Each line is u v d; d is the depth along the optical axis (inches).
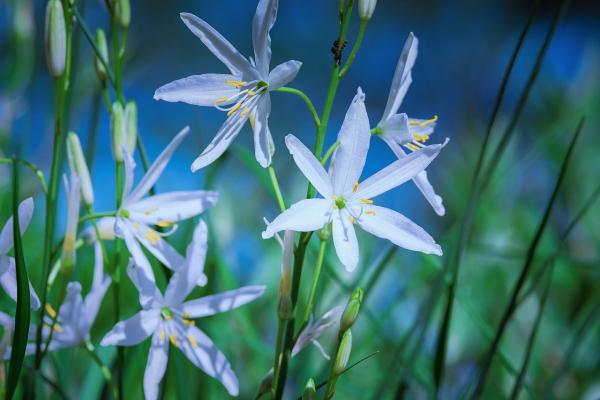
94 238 14.8
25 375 15.3
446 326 14.9
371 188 13.7
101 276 14.4
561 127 21.9
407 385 15.1
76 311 14.4
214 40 13.7
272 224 13.2
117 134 14.5
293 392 17.5
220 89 13.9
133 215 14.4
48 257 14.1
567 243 22.7
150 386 14.1
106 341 14.0
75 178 13.8
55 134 14.2
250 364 19.5
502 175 20.8
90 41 14.5
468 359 20.4
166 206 14.5
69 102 15.0
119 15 14.6
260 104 13.8
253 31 13.7
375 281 16.2
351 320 13.4
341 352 13.4
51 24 13.9
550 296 21.4
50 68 14.0
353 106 13.6
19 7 20.1
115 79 14.7
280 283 13.6
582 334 15.9
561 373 15.9
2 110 20.2
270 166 14.1
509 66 14.5
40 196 20.8
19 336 13.4
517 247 22.2
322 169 13.6
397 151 14.1
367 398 17.7
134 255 14.1
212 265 16.5
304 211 13.4
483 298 21.4
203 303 14.4
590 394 19.4
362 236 20.5
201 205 14.6
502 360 16.3
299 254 13.8
